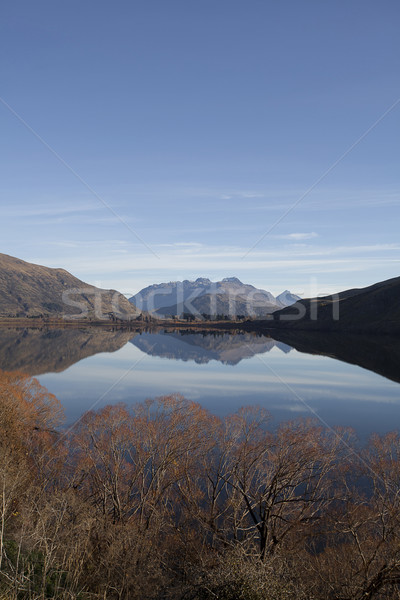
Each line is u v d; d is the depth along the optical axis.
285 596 19.84
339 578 25.09
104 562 21.59
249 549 28.00
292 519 30.67
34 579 16.45
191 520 30.92
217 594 19.62
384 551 25.61
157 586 21.89
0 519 19.98
